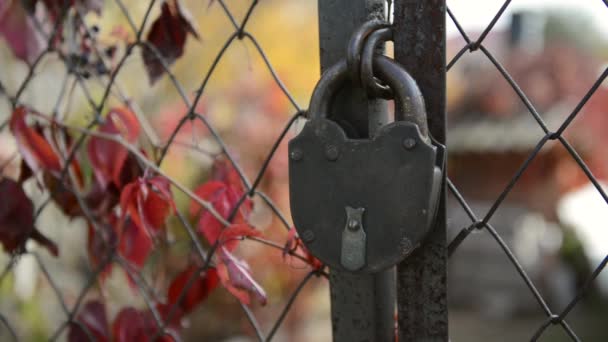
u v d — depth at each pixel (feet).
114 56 2.87
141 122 2.74
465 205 2.25
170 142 2.65
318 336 9.57
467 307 16.75
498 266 16.35
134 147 2.72
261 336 2.48
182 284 2.75
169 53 2.73
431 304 2.25
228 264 2.46
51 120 2.75
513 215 16.16
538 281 16.25
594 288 16.85
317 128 2.19
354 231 2.17
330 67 2.21
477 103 16.40
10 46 2.84
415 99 2.15
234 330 8.41
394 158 2.15
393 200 2.15
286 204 6.75
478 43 2.23
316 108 2.20
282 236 6.69
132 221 2.76
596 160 14.76
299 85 9.72
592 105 14.52
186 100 2.60
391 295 2.36
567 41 16.52
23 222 2.84
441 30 2.19
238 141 7.02
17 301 6.23
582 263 16.94
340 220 2.19
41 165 2.80
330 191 2.19
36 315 6.25
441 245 2.23
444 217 2.23
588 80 15.61
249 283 2.43
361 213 2.17
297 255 2.42
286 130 2.40
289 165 2.22
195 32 2.70
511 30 16.90
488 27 2.22
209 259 2.55
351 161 2.17
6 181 2.83
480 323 15.97
